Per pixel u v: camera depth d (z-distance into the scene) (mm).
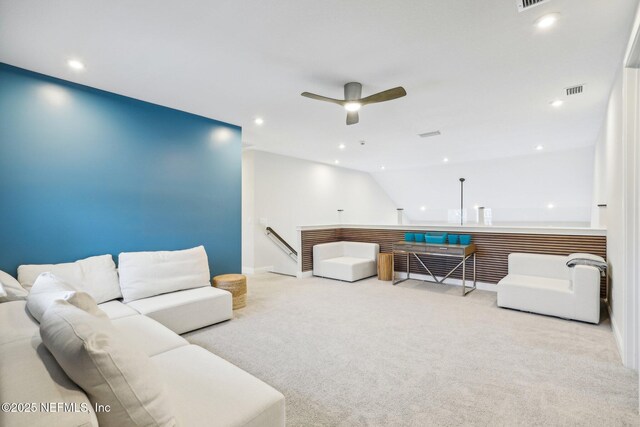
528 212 8164
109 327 1155
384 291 4691
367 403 1921
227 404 1308
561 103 3711
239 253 4621
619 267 2715
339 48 2510
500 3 1957
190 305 3018
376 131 4957
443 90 3344
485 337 2928
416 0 1931
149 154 3652
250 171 6379
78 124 3115
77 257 3092
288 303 4066
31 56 2586
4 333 1354
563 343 2785
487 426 1708
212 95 3467
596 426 1705
